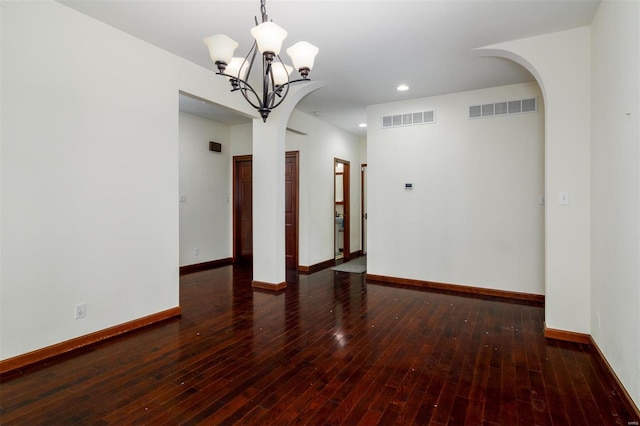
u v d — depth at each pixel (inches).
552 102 116.2
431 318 137.4
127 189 120.3
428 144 188.4
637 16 73.4
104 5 101.1
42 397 80.6
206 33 117.8
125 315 120.3
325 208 250.8
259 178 183.3
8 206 91.6
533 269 164.9
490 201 173.8
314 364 97.7
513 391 83.7
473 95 176.7
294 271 230.2
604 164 96.5
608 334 92.4
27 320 95.6
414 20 107.4
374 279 205.2
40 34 96.8
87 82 107.9
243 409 76.2
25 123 94.3
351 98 190.1
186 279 205.2
